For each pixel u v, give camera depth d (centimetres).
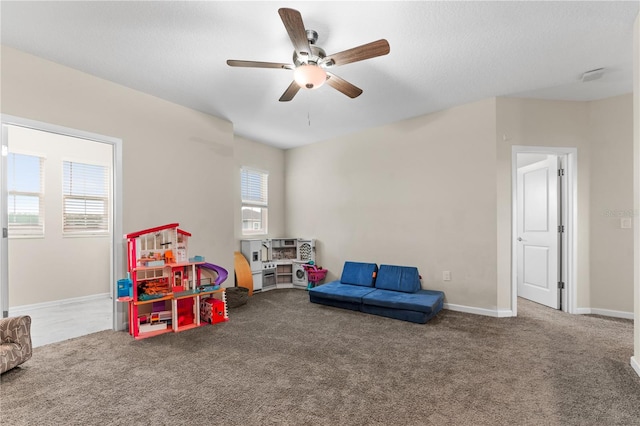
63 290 446
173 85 337
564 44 261
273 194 591
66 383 216
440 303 381
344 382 216
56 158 445
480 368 236
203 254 411
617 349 269
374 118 439
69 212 460
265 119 443
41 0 208
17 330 235
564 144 381
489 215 374
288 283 569
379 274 442
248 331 323
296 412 182
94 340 300
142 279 316
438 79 324
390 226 457
